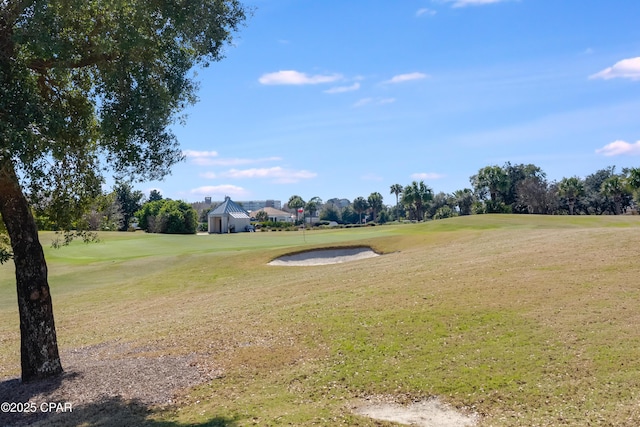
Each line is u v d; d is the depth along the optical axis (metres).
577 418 8.13
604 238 22.38
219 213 90.50
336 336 12.72
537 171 100.00
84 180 12.97
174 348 13.27
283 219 143.88
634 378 9.19
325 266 27.48
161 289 25.52
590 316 12.27
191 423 8.70
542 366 10.05
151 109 10.34
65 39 9.98
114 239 45.69
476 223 46.94
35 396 10.58
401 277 18.83
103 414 9.45
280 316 15.14
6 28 9.72
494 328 12.16
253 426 8.36
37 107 9.45
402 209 157.00
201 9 10.88
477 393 9.34
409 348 11.55
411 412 8.88
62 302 23.66
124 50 10.07
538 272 16.86
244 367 11.42
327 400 9.54
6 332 18.56
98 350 14.27
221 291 23.14
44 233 48.41
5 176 10.38
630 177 75.62
